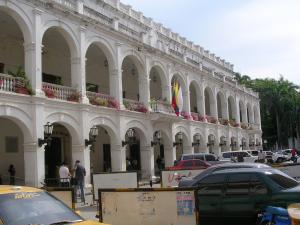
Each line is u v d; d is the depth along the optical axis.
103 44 26.62
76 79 24.11
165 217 10.33
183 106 37.00
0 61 24.67
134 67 35.25
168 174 20.41
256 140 56.31
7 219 6.53
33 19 21.30
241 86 52.06
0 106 19.03
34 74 20.95
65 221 6.81
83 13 24.84
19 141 25.58
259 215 10.41
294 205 7.22
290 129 73.00
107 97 26.88
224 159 33.88
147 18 35.09
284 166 20.73
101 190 11.22
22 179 24.78
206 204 11.55
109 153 34.00
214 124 41.81
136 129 30.00
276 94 73.00
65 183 20.89
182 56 36.81
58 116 22.34
